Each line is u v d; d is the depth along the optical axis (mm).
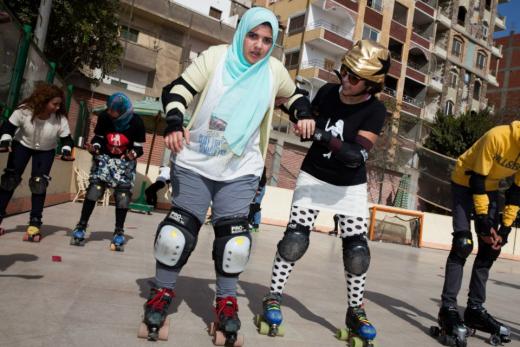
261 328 2393
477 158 2920
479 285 3127
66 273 3018
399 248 12906
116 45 16375
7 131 3895
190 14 23703
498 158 2869
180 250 2148
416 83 32344
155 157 15328
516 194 3066
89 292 2633
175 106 2129
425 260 9875
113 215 7926
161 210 11383
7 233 4316
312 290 3871
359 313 2496
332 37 27625
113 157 4246
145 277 3238
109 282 2949
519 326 3789
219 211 2285
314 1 28281
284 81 2408
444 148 25828
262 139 2359
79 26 14109
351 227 2627
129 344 1923
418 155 21406
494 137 2846
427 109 33375
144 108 9312
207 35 24328
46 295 2438
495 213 3184
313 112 2736
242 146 2246
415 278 6176
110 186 4305
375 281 5227
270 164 16516
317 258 6625
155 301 2102
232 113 2225
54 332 1918
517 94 46594
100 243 4562
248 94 2240
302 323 2732
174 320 2363
